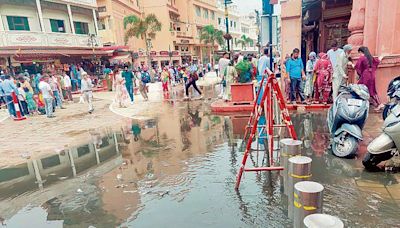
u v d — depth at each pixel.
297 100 10.30
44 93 12.23
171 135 7.75
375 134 6.20
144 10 42.56
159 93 16.22
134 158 6.04
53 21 26.69
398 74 8.12
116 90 13.90
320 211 2.39
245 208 3.66
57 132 9.17
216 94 16.55
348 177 4.33
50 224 3.68
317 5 16.55
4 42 21.61
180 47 45.97
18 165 6.12
